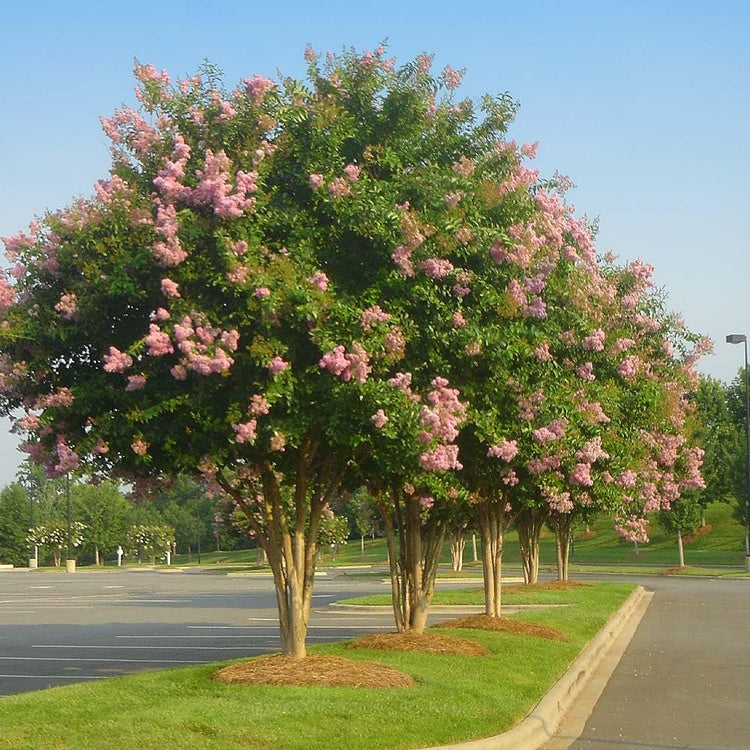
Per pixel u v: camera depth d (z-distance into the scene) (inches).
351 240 448.8
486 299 460.1
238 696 414.0
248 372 414.3
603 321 649.0
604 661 681.0
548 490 672.4
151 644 797.9
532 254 478.9
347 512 3599.9
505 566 2581.2
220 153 427.2
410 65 490.0
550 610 953.5
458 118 496.7
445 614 1074.7
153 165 453.4
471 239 456.1
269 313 401.7
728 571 2028.8
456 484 565.6
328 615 1096.2
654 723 456.1
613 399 691.4
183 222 416.8
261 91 454.6
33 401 446.0
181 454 436.8
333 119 457.7
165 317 399.5
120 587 1886.1
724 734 430.3
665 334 861.8
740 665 660.7
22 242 425.7
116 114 457.7
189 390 420.8
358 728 371.9
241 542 4507.9
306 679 448.8
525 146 510.3
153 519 4242.1
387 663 513.7
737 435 2315.5
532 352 511.5
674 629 912.3
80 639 844.6
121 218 421.1
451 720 395.9
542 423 542.9
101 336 431.8
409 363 460.1
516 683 497.7
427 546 633.6
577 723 456.4
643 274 719.1
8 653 737.6
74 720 372.8
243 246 406.6
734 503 2977.4
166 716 375.2
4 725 366.0
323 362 401.4
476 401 515.2
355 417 423.8
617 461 728.3
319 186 440.8
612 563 2564.0
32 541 3732.8
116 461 450.9
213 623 1015.0
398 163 467.2
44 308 429.4
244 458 460.1
